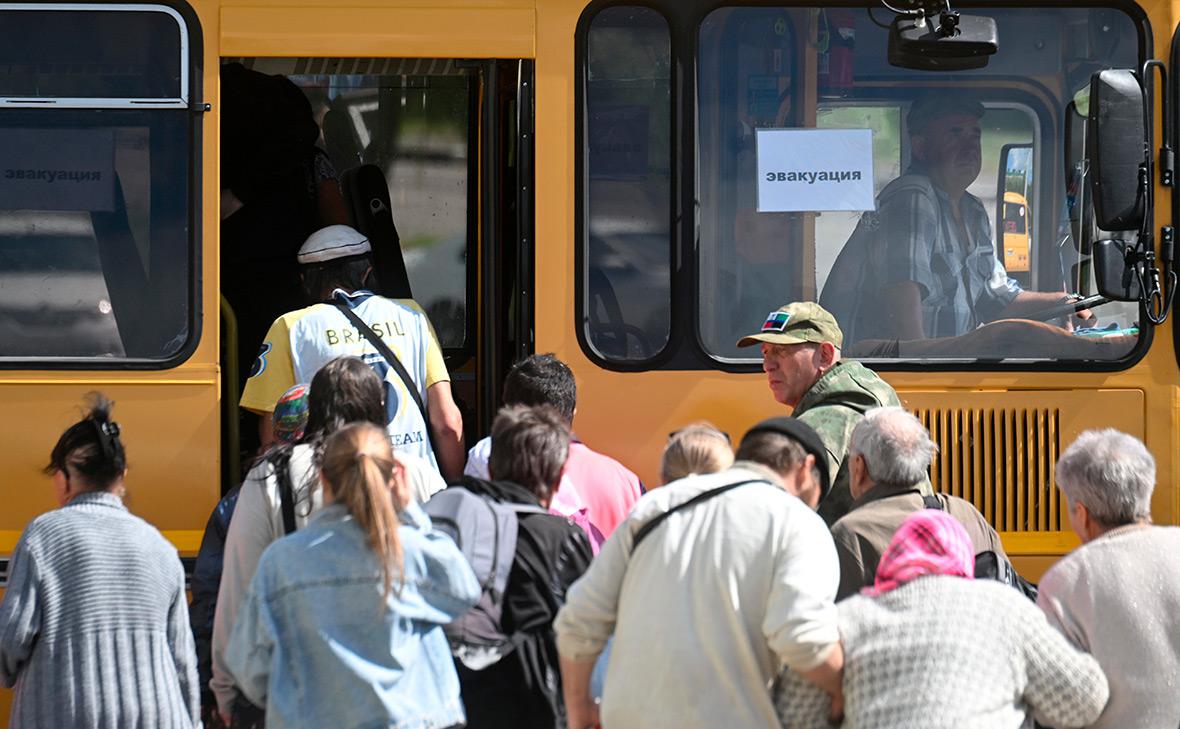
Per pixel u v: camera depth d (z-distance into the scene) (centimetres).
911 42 1361
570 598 1008
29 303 1356
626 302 1386
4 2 1354
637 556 984
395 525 983
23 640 1102
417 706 981
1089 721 955
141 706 1113
